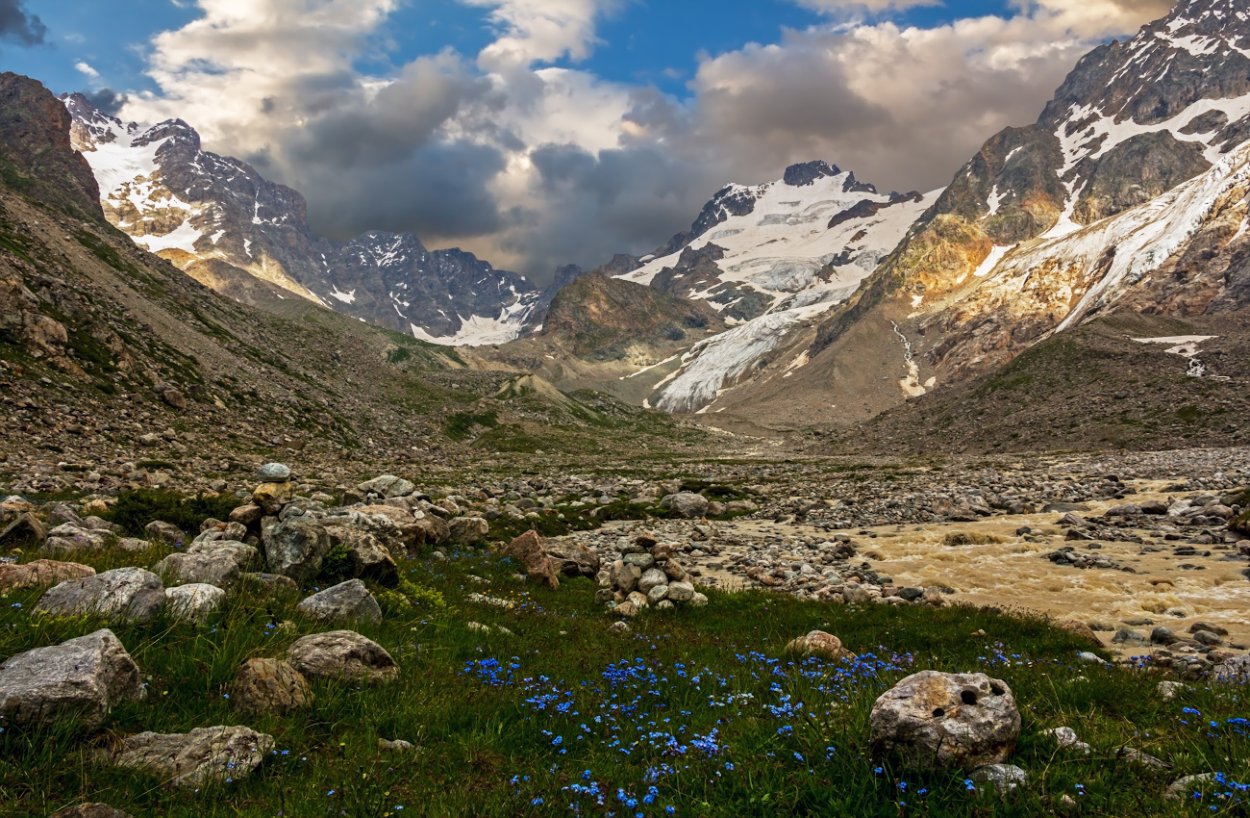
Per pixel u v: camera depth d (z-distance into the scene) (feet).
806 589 75.00
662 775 20.62
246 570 41.04
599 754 23.27
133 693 22.38
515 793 19.57
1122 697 30.68
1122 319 635.25
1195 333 605.73
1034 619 55.93
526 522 117.50
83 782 18.01
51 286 231.09
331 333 621.31
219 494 89.40
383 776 20.36
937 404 604.90
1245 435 317.22
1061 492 161.89
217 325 404.77
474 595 53.78
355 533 47.42
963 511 135.33
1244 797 17.34
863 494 182.91
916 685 21.83
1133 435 362.53
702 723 26.53
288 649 27.86
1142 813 17.76
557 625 47.83
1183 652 47.03
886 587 72.74
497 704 26.81
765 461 433.07
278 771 20.48
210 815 17.76
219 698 23.79
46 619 24.97
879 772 20.17
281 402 303.89
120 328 262.26
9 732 18.99
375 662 28.60
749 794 19.36
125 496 69.31
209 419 228.63
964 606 61.41
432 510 96.99
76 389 186.91
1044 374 529.45
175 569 35.40
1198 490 151.43
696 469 342.23
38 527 48.03
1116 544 94.68
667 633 49.78
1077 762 20.89
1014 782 18.88
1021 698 30.96
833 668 36.29
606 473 296.92
